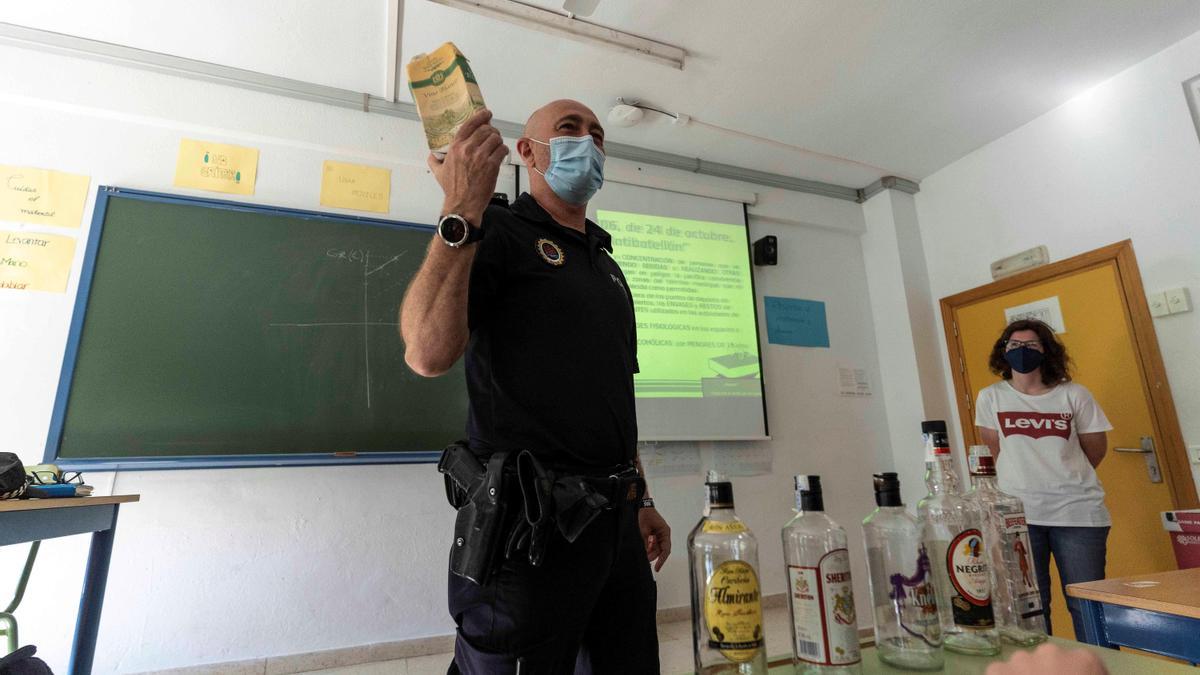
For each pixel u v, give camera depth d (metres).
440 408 2.48
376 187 2.63
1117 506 2.63
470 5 2.16
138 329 2.15
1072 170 2.93
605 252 1.16
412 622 2.31
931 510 0.69
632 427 1.00
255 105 2.50
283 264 2.39
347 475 2.35
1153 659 0.58
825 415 3.37
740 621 0.53
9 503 1.16
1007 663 0.47
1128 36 2.53
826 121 3.07
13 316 2.08
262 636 2.12
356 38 2.33
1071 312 2.87
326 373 2.34
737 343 3.21
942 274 3.53
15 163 2.18
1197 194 2.48
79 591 1.97
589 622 0.93
